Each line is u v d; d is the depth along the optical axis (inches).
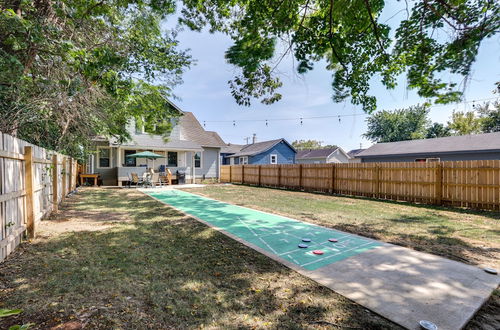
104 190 498.6
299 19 139.3
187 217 243.1
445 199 323.9
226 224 216.5
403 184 368.2
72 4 154.6
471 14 86.6
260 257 136.9
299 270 119.6
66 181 355.9
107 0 158.9
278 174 605.0
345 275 113.8
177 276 112.6
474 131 781.9
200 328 77.2
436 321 79.6
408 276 112.1
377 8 109.5
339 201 366.6
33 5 177.5
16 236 144.6
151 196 413.7
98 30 217.2
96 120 318.7
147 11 211.8
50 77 219.6
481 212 277.7
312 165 517.3
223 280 109.2
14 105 220.7
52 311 84.2
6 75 171.2
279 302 92.0
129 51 228.7
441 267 121.6
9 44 168.9
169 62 261.0
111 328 76.0
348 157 1250.0
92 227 199.8
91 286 102.0
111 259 131.9
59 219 226.7
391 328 77.3
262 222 224.8
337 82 147.9
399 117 1301.7
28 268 118.6
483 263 127.7
